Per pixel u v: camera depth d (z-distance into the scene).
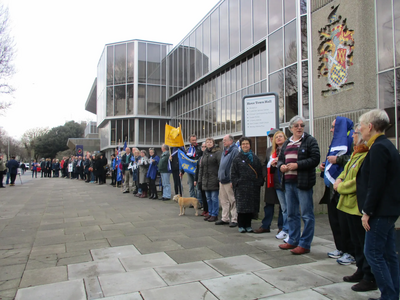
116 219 7.18
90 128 48.75
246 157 5.65
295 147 4.43
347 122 4.13
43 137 63.78
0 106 14.77
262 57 14.48
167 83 27.38
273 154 5.32
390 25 7.27
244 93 15.97
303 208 4.40
